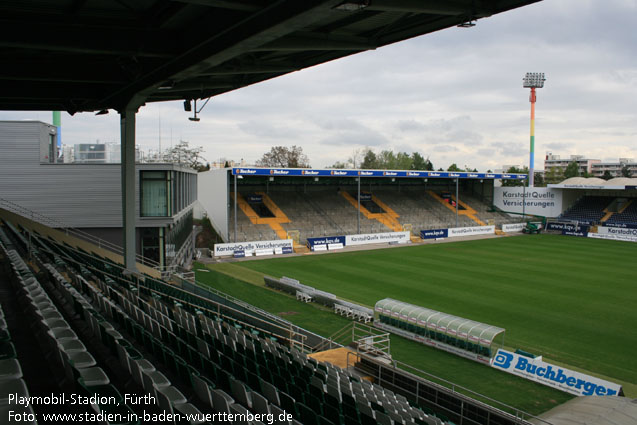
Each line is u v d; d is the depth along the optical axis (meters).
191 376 9.95
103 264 23.69
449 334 21.22
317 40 13.63
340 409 11.53
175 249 37.44
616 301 29.45
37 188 33.06
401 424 11.07
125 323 13.20
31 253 19.86
